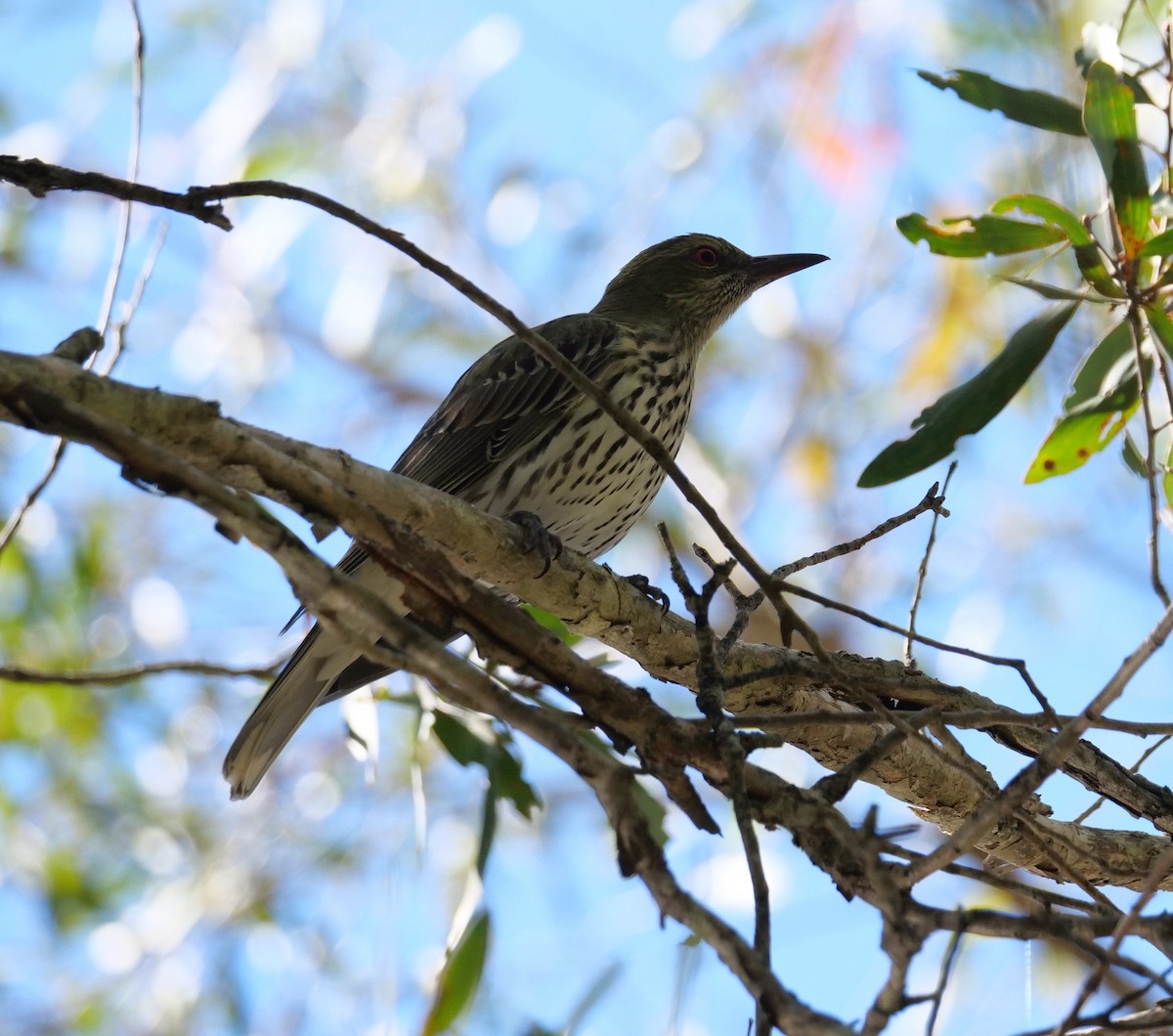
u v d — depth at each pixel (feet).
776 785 18.81
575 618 26.21
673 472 19.93
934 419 27.17
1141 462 29.22
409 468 34.91
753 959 15.92
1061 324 26.73
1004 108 28.09
